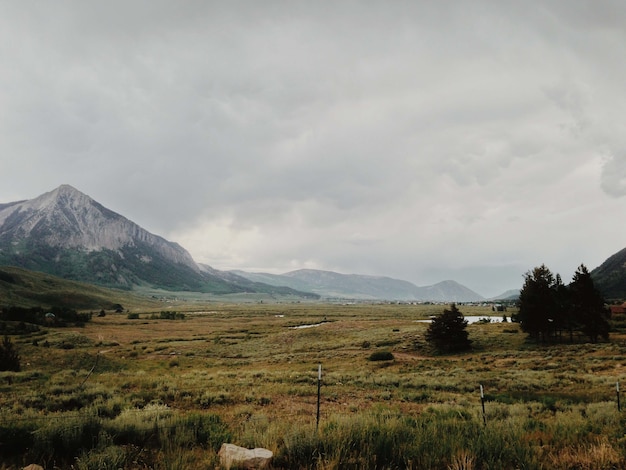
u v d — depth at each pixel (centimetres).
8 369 3691
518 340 6328
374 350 6388
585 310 5719
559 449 817
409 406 1948
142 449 845
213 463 723
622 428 992
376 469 679
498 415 1488
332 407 1866
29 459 773
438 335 6112
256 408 1789
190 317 17638
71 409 1547
